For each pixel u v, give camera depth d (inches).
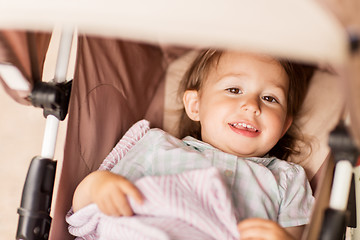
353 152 27.2
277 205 40.7
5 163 70.2
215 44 20.7
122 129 46.8
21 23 21.8
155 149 43.0
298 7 20.0
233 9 20.2
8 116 78.7
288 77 46.8
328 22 19.7
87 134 41.6
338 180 28.0
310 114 49.5
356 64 19.7
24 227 33.6
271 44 20.0
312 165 48.1
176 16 20.3
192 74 51.3
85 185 36.6
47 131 35.2
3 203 64.3
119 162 42.6
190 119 52.4
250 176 41.0
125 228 33.3
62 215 38.5
